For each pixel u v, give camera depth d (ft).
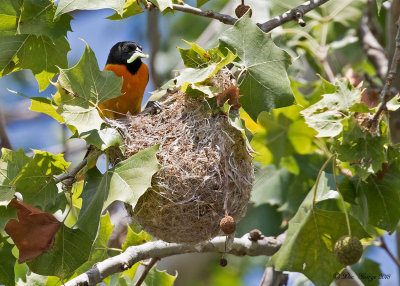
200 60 30.27
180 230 29.60
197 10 32.96
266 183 45.44
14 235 29.01
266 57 29.07
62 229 29.40
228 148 29.78
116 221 49.42
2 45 33.37
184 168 29.09
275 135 44.32
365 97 34.71
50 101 28.99
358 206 33.50
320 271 31.71
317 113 29.12
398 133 40.83
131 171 26.94
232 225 26.55
